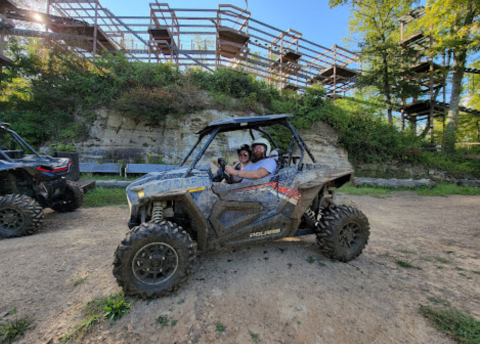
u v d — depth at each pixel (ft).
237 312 6.82
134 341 5.88
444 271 9.58
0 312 6.87
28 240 12.34
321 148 43.32
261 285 8.09
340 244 9.97
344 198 27.14
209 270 9.16
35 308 7.06
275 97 45.11
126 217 16.93
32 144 33.65
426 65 60.85
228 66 56.03
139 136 36.17
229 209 9.04
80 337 5.97
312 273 8.91
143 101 33.78
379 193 30.68
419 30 55.88
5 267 9.39
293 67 58.23
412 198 28.43
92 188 23.59
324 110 43.70
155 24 49.01
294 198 9.62
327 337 5.98
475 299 7.65
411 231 15.19
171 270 7.71
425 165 49.75
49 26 43.01
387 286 8.31
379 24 55.06
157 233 7.42
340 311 6.89
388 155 47.75
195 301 7.29
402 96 54.65
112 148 34.83
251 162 11.41
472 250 11.91
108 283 8.32
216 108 38.68
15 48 37.45
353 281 8.53
